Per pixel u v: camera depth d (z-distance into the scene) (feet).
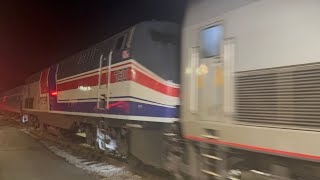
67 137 63.26
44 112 69.21
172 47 35.76
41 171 38.42
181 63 28.53
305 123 18.30
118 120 39.78
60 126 60.85
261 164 22.00
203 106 25.62
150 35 35.60
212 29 25.11
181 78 28.40
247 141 21.67
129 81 36.45
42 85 71.15
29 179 34.91
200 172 26.66
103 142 45.55
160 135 33.68
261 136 20.70
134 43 36.06
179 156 30.27
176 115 33.42
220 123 23.86
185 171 28.76
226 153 24.06
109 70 41.19
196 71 26.58
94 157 45.93
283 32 19.74
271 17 20.48
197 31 26.66
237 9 22.95
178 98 33.83
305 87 18.42
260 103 20.90
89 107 46.70
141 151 35.65
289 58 19.29
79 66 50.98
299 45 18.85
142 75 35.24
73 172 37.81
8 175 36.63
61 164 42.42
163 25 36.19
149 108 34.42
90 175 36.29
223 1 24.23
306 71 18.43
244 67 22.12
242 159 23.29
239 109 22.39
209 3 25.62
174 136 31.86
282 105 19.56
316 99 17.87
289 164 19.99
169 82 33.83
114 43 40.86
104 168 39.29
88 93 47.11
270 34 20.48
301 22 18.85
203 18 26.05
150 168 37.73
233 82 22.91
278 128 19.69
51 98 64.54
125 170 38.01
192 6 27.53
